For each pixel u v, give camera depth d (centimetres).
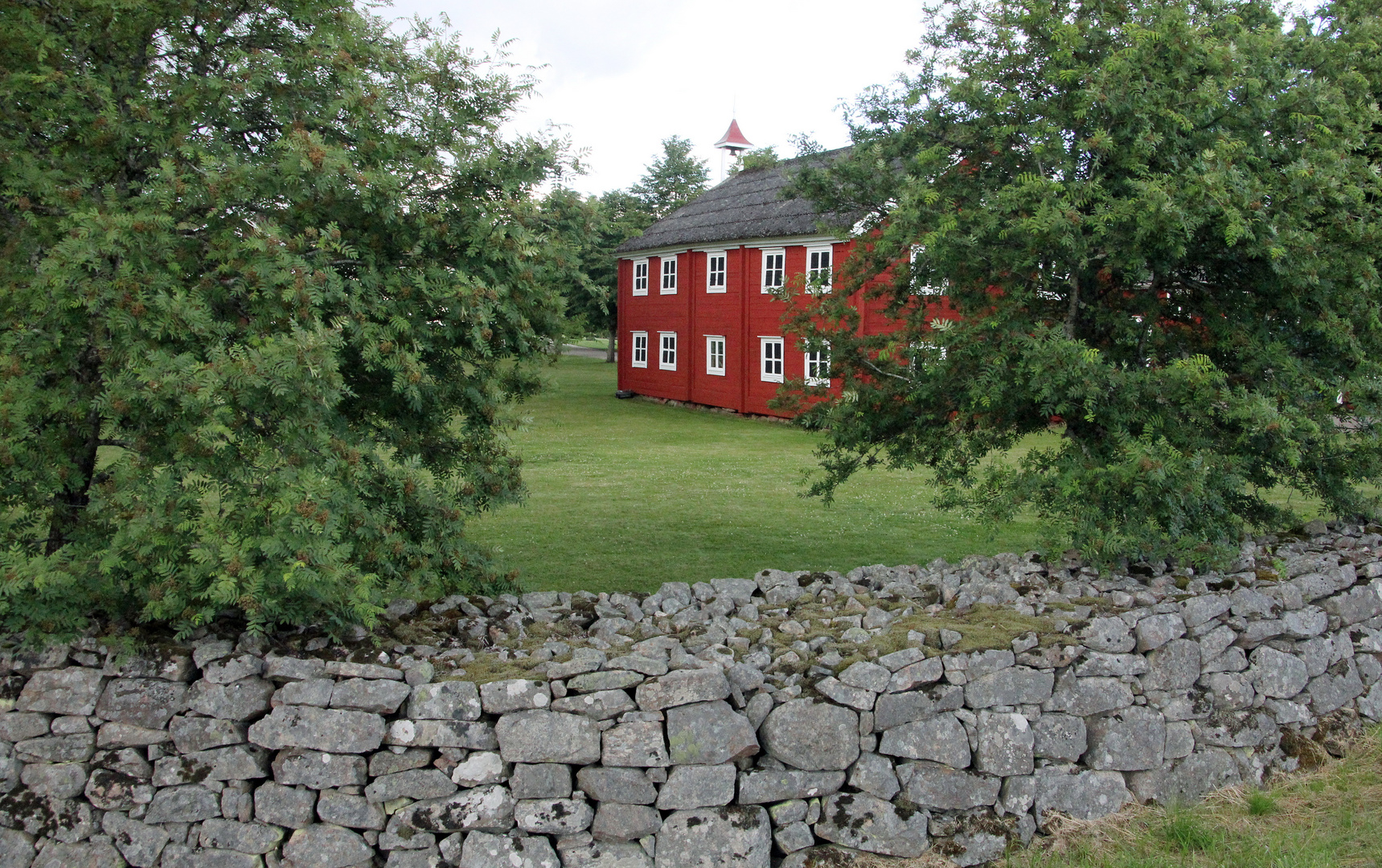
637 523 1020
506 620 461
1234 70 507
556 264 489
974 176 577
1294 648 481
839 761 378
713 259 2525
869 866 373
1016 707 404
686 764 364
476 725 360
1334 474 574
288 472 374
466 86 486
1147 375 506
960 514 1064
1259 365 532
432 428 514
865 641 420
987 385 527
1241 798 436
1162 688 434
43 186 397
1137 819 414
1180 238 474
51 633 363
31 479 379
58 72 401
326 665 367
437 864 355
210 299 411
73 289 369
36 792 358
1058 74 500
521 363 520
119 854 358
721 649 409
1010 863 385
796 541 934
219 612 392
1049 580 508
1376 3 597
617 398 2927
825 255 2150
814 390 659
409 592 470
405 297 444
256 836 357
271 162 422
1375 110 540
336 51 434
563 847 360
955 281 579
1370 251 523
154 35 452
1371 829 411
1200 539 513
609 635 441
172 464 379
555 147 477
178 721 359
